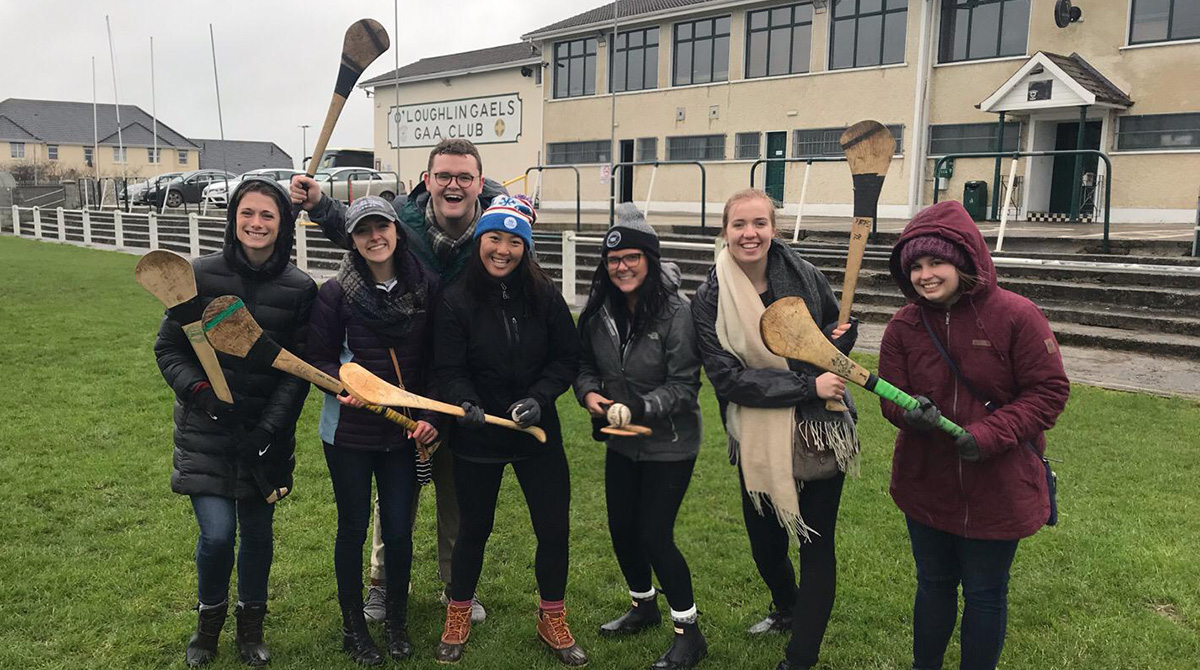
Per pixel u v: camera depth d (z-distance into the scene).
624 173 25.89
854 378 2.58
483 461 3.05
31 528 4.31
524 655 3.22
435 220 3.37
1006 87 17.19
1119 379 7.16
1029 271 9.99
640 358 3.05
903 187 19.83
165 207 27.95
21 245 22.06
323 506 4.69
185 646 3.25
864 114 20.42
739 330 2.89
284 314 2.99
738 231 2.86
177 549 4.08
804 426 2.86
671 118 24.44
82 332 9.54
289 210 2.98
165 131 68.56
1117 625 3.37
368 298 2.99
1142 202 16.78
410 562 3.24
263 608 3.14
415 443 3.14
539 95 27.97
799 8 21.62
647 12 24.36
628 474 3.18
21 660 3.13
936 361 2.60
